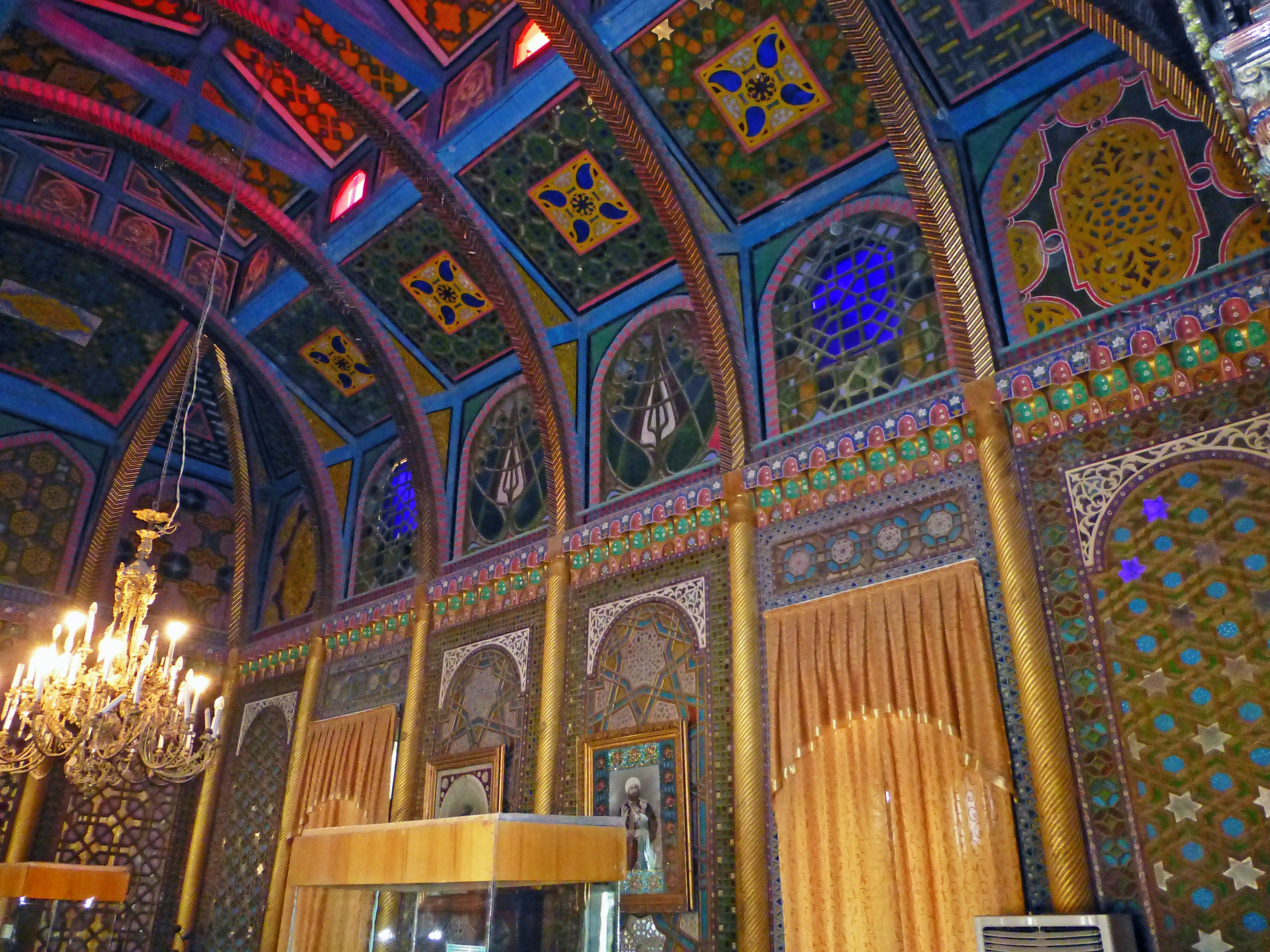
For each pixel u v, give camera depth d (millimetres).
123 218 8367
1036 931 4000
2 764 5758
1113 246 5273
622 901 5762
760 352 6664
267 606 10203
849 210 6547
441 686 7785
